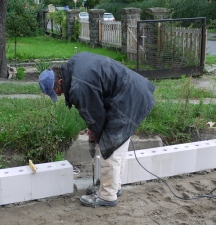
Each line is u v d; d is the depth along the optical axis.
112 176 4.09
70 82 3.76
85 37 21.23
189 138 5.81
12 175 4.20
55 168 4.39
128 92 3.83
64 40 22.84
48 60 15.22
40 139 5.14
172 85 9.45
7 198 4.23
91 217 4.03
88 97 3.70
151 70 11.24
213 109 6.57
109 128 3.88
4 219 3.98
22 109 6.50
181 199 4.41
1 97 8.20
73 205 4.28
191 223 3.95
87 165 5.29
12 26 17.69
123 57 15.52
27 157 5.07
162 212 4.14
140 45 12.66
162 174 4.92
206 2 33.12
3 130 5.27
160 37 12.42
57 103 6.20
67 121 5.52
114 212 4.13
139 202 4.34
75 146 5.26
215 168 5.25
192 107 6.38
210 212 4.16
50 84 3.82
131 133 3.92
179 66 11.74
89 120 3.77
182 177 5.03
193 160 5.06
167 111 6.18
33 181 4.30
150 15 13.70
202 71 11.73
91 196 4.26
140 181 4.80
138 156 4.75
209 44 23.38
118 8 40.47
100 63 3.80
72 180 4.46
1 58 11.59
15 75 11.69
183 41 12.02
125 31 15.64
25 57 15.68
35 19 24.11
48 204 4.30
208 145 5.17
